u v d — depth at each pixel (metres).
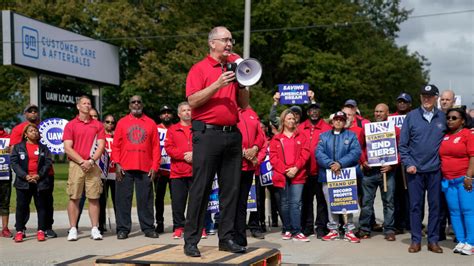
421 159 8.55
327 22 38.09
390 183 9.74
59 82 34.62
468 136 8.30
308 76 37.94
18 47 21.31
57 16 32.84
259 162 9.87
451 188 8.51
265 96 34.91
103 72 27.11
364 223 10.02
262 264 6.19
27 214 10.16
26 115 10.24
